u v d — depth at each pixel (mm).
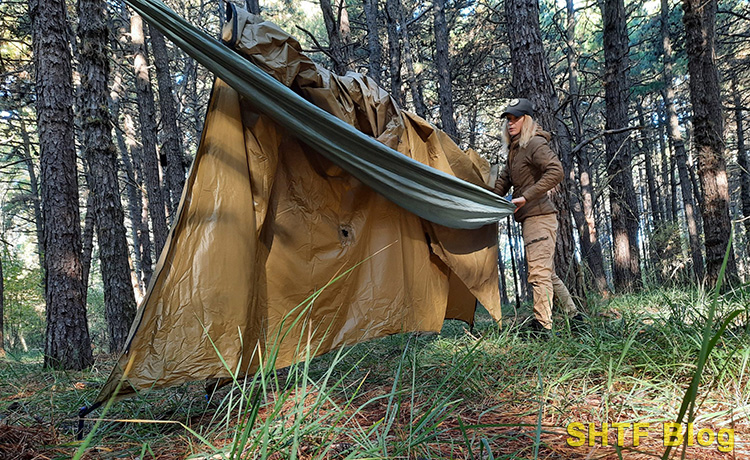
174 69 17156
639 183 30406
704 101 5988
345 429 1688
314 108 2615
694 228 15398
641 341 2861
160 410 2586
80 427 2105
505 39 14281
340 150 2791
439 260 3412
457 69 14719
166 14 2307
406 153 3221
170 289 2281
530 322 3932
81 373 4621
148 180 11383
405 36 11430
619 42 10195
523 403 2230
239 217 2443
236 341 2314
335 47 7832
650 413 1947
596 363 2543
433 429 1771
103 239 6289
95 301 20812
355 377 2939
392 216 3182
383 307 3037
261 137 2676
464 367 2627
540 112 4871
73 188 5508
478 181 3662
